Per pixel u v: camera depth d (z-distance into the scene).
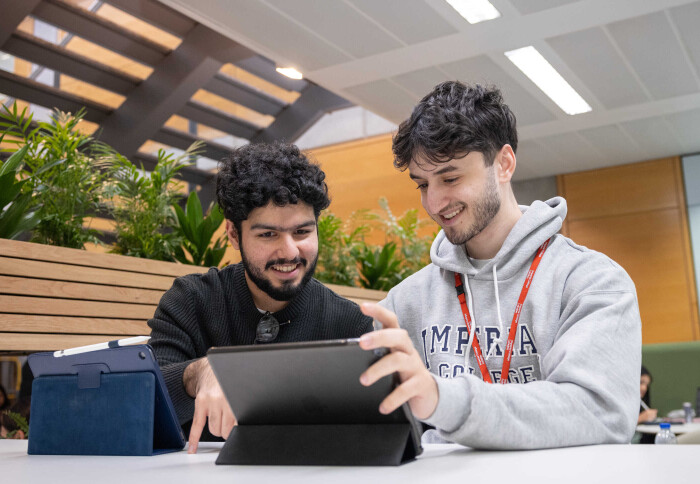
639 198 6.82
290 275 1.43
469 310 1.34
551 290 1.26
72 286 2.44
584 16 3.95
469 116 1.21
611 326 1.02
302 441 0.80
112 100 5.64
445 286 1.42
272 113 6.70
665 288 6.60
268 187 1.36
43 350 2.33
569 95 5.13
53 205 2.65
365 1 3.79
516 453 0.81
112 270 2.59
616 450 0.80
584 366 0.96
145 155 5.84
